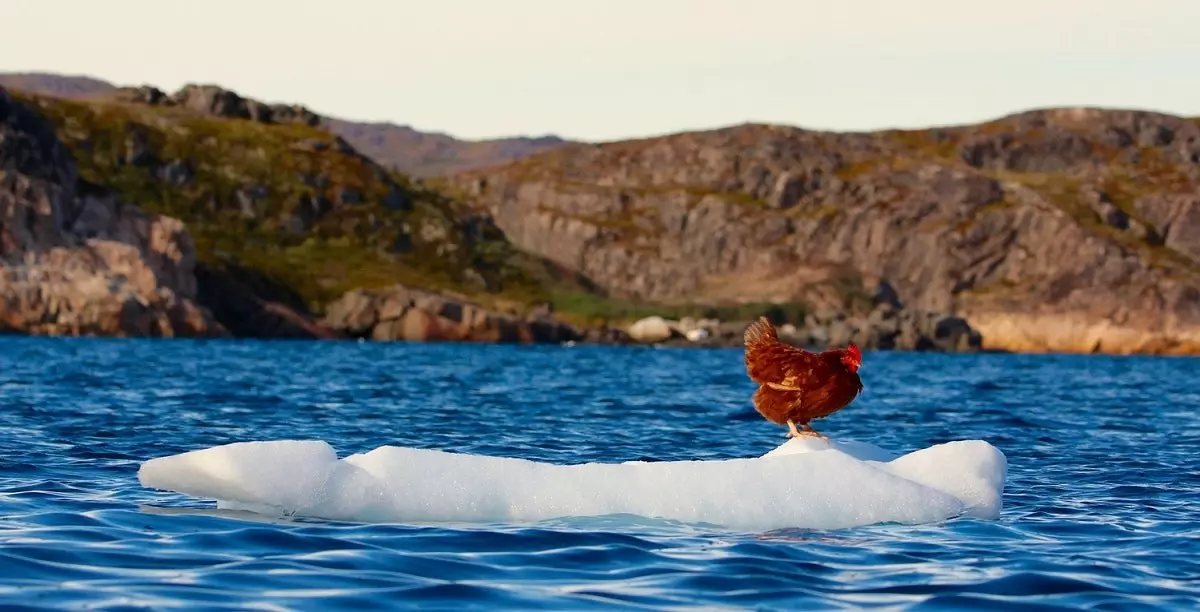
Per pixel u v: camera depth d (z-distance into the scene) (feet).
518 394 245.65
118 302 601.62
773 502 78.69
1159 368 526.98
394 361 415.85
